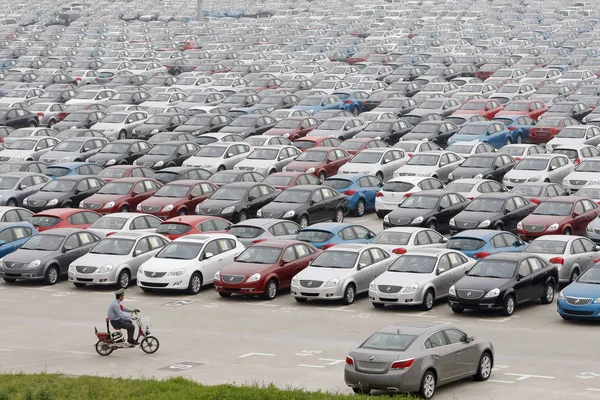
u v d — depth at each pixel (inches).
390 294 1563.7
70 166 2442.2
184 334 1437.0
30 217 2032.5
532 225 1924.2
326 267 1649.9
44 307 1619.1
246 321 1514.5
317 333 1434.5
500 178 2357.3
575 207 1955.0
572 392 1131.9
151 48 4800.7
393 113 3075.8
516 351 1318.9
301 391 1092.5
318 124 2942.9
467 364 1147.3
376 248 1694.1
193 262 1712.6
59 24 6333.7
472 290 1519.4
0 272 1786.4
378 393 1101.7
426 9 6195.9
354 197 2213.3
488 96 3454.7
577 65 4074.8
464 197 2089.1
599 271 1507.1
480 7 6112.2
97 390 1118.4
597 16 5698.8
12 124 3134.8
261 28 5674.2
